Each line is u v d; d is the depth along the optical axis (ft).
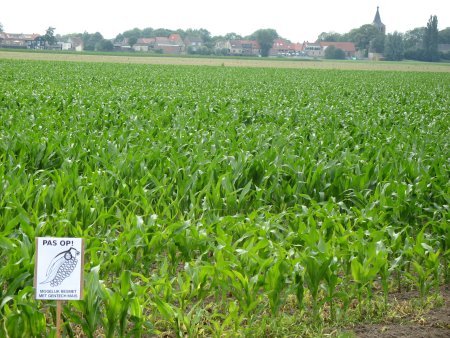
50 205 26.71
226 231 24.27
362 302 22.22
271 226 23.90
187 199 29.73
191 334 18.74
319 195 31.07
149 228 23.09
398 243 23.70
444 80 170.81
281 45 581.53
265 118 62.80
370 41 566.77
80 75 133.18
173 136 42.73
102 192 28.19
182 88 104.42
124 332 18.92
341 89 116.26
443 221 25.63
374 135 50.16
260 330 19.38
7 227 21.67
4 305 17.65
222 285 19.76
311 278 20.26
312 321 20.52
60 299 16.03
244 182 32.58
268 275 19.60
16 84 97.40
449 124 61.57
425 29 522.06
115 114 59.52
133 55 342.03
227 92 95.91
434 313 21.71
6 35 567.18
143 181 29.17
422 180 29.96
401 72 231.71
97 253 23.04
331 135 47.16
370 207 27.04
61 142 39.04
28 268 18.62
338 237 22.89
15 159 34.19
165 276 20.16
